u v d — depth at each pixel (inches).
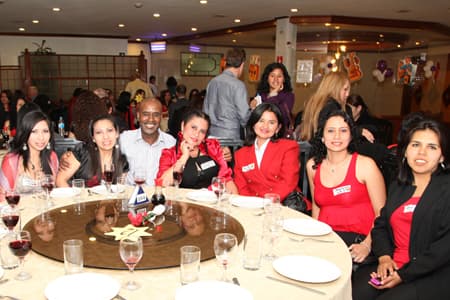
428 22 343.6
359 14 310.8
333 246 67.3
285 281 54.3
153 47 534.9
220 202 87.0
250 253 58.9
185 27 402.9
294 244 67.8
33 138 101.2
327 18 316.5
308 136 132.6
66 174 104.0
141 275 54.7
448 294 71.9
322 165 95.7
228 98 153.6
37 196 89.1
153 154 121.4
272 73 158.2
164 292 50.7
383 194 91.2
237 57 153.4
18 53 446.6
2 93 276.5
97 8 294.0
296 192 110.5
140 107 119.0
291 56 335.3
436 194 75.9
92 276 50.7
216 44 542.3
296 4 273.1
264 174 109.3
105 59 450.9
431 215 75.5
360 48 378.9
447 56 412.2
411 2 260.7
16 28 406.9
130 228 71.0
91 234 68.4
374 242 83.7
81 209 82.3
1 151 154.2
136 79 386.0
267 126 107.7
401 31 358.3
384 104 408.8
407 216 79.5
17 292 49.9
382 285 75.3
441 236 73.9
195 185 107.9
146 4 278.5
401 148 82.1
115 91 461.1
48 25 385.1
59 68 427.5
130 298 49.1
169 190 98.9
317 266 57.7
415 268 72.8
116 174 106.5
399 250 81.0
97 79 449.4
